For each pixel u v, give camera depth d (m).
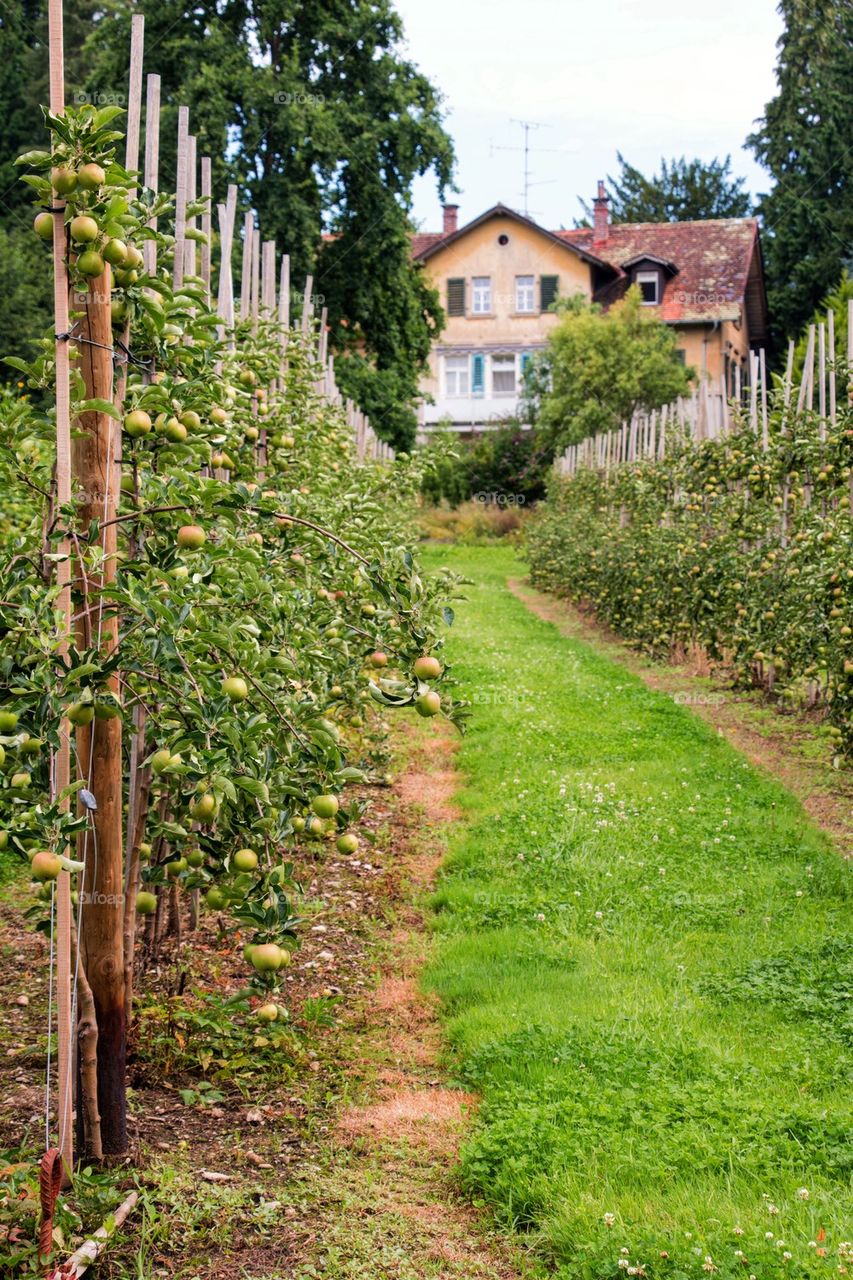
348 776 3.68
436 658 3.62
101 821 3.44
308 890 6.05
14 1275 2.93
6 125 26.41
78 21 27.59
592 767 8.23
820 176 36.16
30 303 21.36
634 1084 3.88
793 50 36.06
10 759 3.10
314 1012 4.58
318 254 23.98
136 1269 3.03
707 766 8.09
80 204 3.19
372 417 24.92
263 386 6.50
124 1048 3.56
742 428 10.71
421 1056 4.38
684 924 5.49
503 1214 3.30
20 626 3.00
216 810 3.24
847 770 7.80
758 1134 3.53
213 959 5.12
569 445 27.66
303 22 22.95
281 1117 3.87
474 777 8.16
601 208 39.78
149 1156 3.56
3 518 7.62
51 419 3.52
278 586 4.38
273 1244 3.18
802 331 33.34
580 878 6.04
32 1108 3.85
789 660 9.25
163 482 3.67
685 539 11.64
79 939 3.31
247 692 3.50
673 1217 3.17
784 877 5.99
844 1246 2.95
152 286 3.74
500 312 39.00
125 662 3.25
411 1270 3.08
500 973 4.97
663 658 12.61
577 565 16.95
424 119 23.92
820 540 8.31
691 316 35.78
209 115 20.52
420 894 6.10
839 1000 4.54
